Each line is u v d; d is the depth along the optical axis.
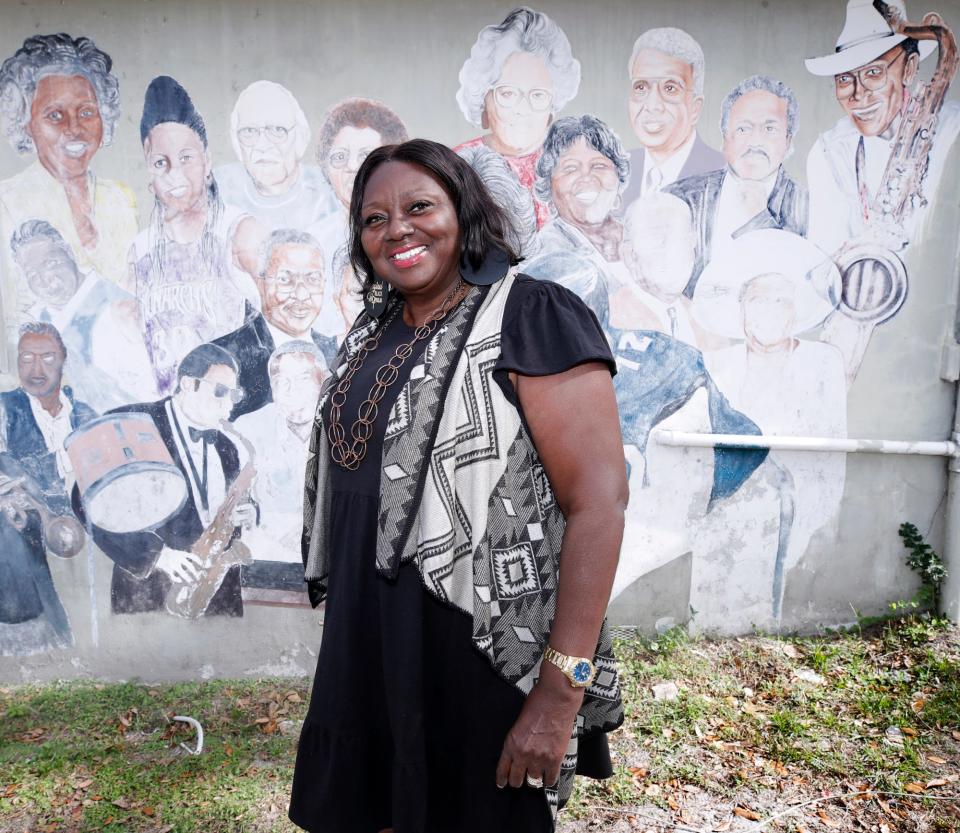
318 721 1.47
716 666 3.25
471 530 1.27
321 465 1.57
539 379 1.24
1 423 3.26
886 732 2.79
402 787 1.35
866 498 3.44
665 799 2.48
